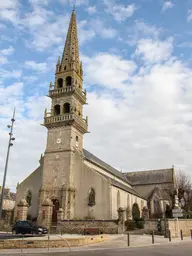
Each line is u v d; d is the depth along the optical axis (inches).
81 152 1606.8
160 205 2150.6
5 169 810.8
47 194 1449.3
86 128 1692.9
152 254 577.3
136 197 1950.1
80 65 1814.7
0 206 764.6
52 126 1598.2
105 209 1350.9
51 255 574.9
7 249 684.7
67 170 1466.5
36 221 1401.3
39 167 1619.1
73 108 1588.3
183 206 1819.6
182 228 1242.0
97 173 1444.4
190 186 2105.1
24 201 1317.7
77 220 1181.1
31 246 709.3
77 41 1860.2
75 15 1963.6
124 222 1186.0
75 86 1654.8
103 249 692.1
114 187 1471.5
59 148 1536.7
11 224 1382.9
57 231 1182.3
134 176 2632.9
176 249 679.1
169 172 2514.8
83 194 1432.1
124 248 716.0
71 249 692.1
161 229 1109.7
